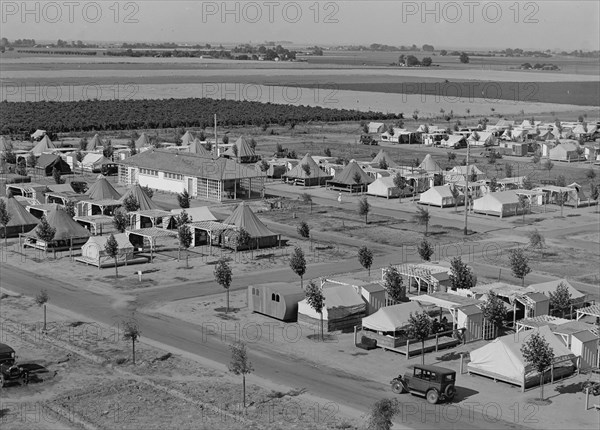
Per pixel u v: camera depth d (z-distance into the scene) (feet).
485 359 192.34
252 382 185.78
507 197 402.93
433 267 266.77
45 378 186.09
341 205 421.18
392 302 238.68
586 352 199.72
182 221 332.80
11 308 241.55
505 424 165.99
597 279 284.82
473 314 218.18
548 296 237.66
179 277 279.08
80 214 374.43
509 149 644.69
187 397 175.94
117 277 278.05
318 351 208.23
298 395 178.81
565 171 552.82
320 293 222.07
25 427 159.74
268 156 585.22
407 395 180.86
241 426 161.38
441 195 418.51
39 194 403.54
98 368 193.16
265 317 236.22
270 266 295.07
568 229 371.56
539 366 182.39
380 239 343.26
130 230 323.57
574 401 179.22
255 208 407.85
